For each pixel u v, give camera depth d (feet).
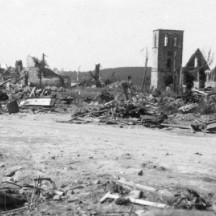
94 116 114.73
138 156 58.39
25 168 49.06
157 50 379.76
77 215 33.76
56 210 35.01
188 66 386.73
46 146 65.26
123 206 35.94
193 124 95.20
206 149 67.00
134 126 98.32
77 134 81.30
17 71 357.82
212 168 51.62
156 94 199.62
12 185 41.63
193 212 33.04
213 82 317.63
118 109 112.88
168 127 96.32
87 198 38.06
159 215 32.30
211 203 37.14
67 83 380.58
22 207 35.73
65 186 41.78
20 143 67.97
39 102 144.46
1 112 129.29
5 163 51.96
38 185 41.39
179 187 41.37
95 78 327.88
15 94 185.16
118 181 42.45
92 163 52.65
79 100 169.58
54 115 123.75
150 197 37.88
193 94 151.53
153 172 48.32
